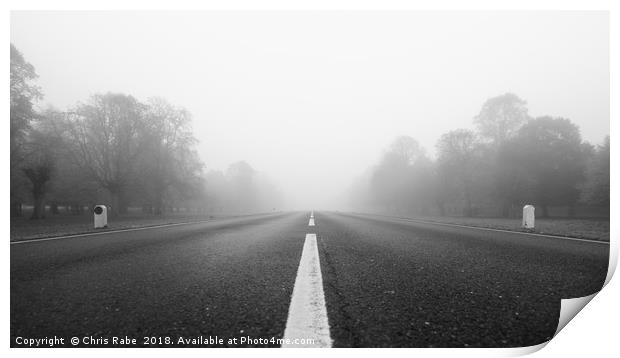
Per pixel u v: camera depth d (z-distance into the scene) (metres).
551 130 27.59
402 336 1.47
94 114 22.80
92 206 31.70
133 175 24.06
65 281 2.55
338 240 5.60
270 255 3.87
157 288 2.31
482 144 32.56
